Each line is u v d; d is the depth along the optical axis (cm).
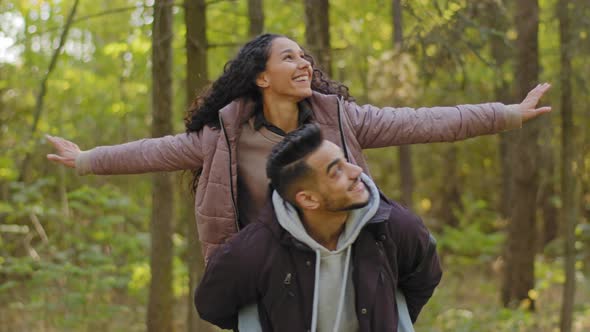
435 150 1551
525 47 882
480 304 1061
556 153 1148
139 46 1046
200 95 294
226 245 257
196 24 594
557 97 860
